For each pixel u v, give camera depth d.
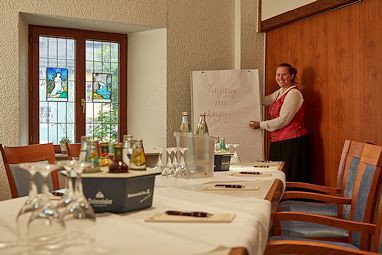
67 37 4.77
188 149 2.46
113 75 5.02
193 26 4.88
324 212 2.84
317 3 4.22
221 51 5.04
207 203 1.64
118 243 1.07
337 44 4.08
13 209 1.54
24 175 2.15
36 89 4.64
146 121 4.91
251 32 5.05
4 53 4.04
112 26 4.69
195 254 0.98
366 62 3.74
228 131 4.77
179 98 4.81
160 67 4.79
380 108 3.59
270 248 1.51
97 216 1.39
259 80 4.84
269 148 4.91
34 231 1.05
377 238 1.65
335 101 4.12
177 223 1.29
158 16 4.70
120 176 1.42
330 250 1.49
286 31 4.77
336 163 4.12
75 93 4.82
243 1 5.01
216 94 4.80
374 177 2.15
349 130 3.95
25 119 4.44
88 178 1.42
